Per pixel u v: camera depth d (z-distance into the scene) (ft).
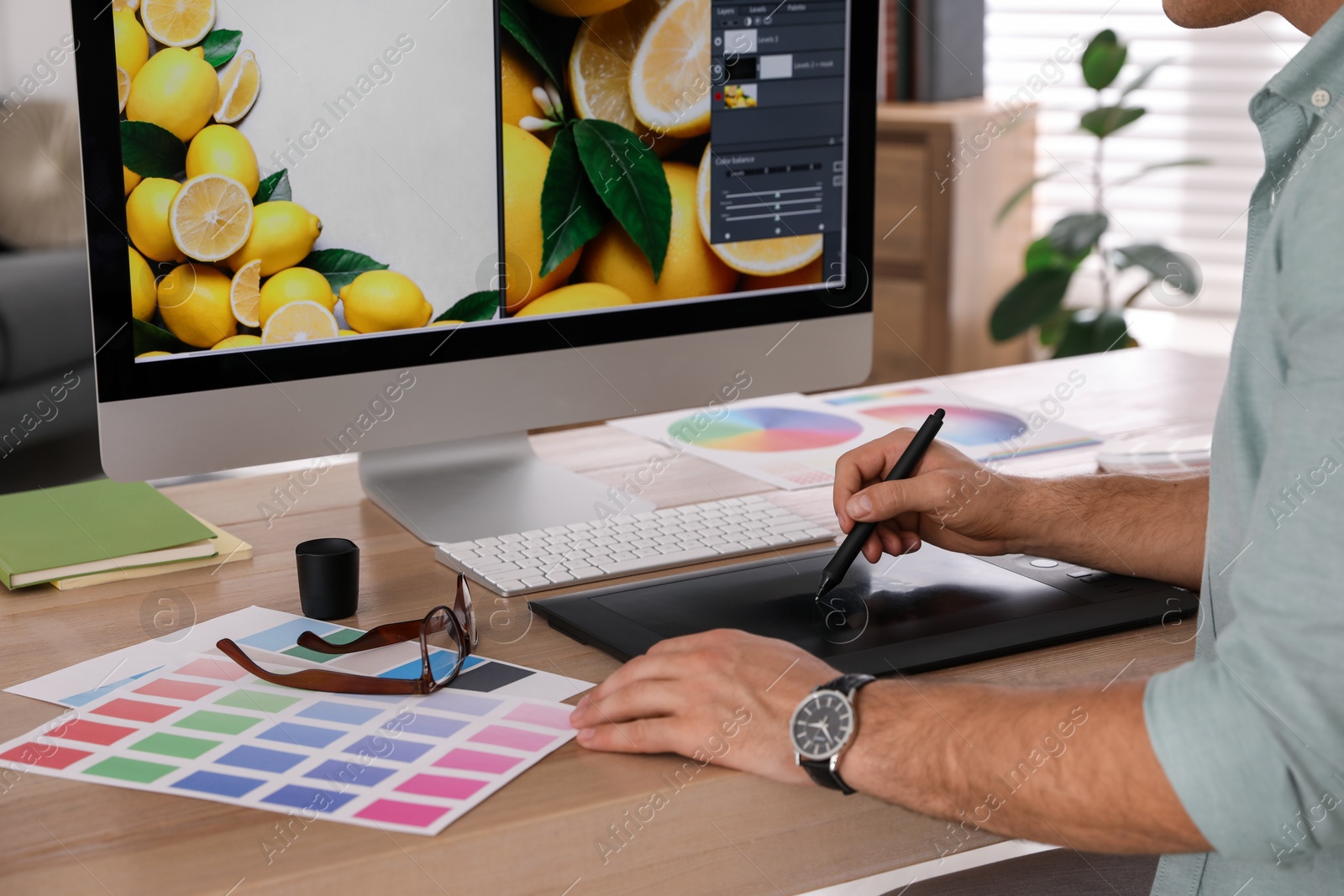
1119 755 2.09
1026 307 9.84
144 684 2.64
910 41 10.48
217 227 3.15
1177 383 5.29
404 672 2.72
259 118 3.17
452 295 3.49
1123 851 2.16
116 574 3.26
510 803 2.19
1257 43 9.93
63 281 7.64
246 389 3.26
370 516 3.78
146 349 3.12
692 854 2.30
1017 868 3.43
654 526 3.57
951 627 2.89
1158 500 3.29
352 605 3.03
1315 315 2.09
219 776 2.26
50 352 7.59
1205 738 2.03
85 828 2.09
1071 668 2.74
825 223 4.05
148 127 3.04
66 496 3.77
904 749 2.24
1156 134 10.48
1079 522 3.24
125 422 3.13
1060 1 10.69
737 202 3.88
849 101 4.01
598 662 2.78
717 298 3.91
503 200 3.51
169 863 1.99
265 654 2.80
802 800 2.38
